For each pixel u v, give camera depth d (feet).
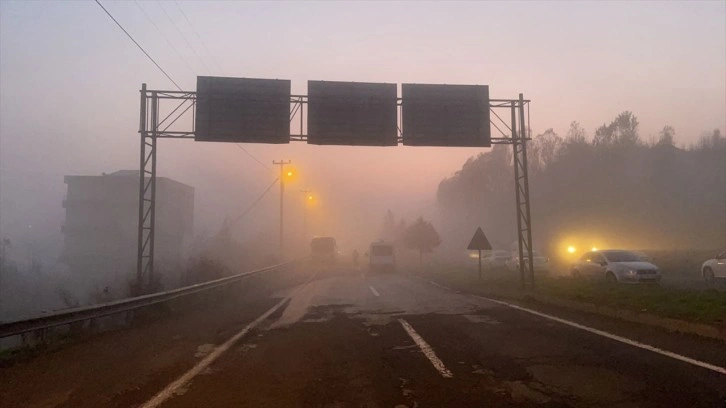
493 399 24.88
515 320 51.13
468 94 80.18
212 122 75.10
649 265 85.40
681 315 45.03
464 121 79.71
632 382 27.07
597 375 28.71
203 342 42.29
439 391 26.48
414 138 78.28
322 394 26.45
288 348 39.14
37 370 32.78
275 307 69.36
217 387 27.94
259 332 47.24
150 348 39.96
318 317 57.57
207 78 75.56
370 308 65.51
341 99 77.51
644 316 47.01
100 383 29.17
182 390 27.37
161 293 60.90
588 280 85.46
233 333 46.85
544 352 35.19
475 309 61.52
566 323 47.93
